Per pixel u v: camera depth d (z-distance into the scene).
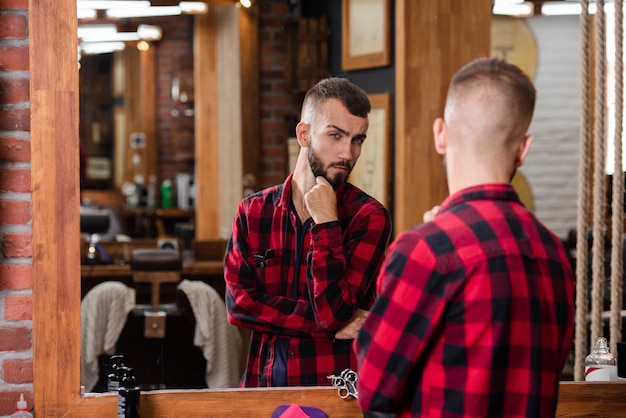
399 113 3.42
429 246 1.59
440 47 3.48
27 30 2.33
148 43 7.41
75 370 2.35
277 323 2.35
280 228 2.38
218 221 6.64
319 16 3.61
